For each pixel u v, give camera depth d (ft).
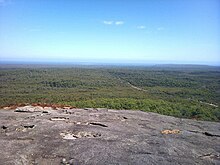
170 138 46.93
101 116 64.85
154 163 34.06
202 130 56.70
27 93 299.99
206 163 35.63
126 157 35.70
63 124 52.54
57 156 36.04
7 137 43.70
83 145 40.14
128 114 69.87
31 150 37.78
